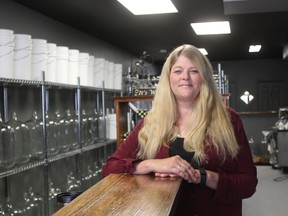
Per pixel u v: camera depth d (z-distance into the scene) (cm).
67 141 365
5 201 305
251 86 1126
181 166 125
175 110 148
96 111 488
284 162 659
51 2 362
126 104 404
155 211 80
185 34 599
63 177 409
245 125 870
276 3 385
